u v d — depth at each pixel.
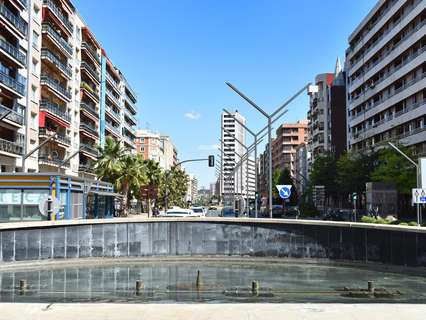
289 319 7.29
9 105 43.88
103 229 19.89
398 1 60.16
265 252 20.22
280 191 23.61
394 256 16.89
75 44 63.59
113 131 86.94
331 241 19.08
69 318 7.34
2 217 27.59
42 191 27.70
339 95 92.94
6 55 41.03
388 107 64.44
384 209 35.16
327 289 13.00
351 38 81.25
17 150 44.19
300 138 152.75
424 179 29.30
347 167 58.53
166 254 20.59
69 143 59.81
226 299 11.20
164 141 162.75
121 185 54.00
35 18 49.31
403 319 7.34
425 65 53.84
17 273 16.42
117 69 95.62
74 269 17.61
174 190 95.44
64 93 57.72
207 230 20.81
